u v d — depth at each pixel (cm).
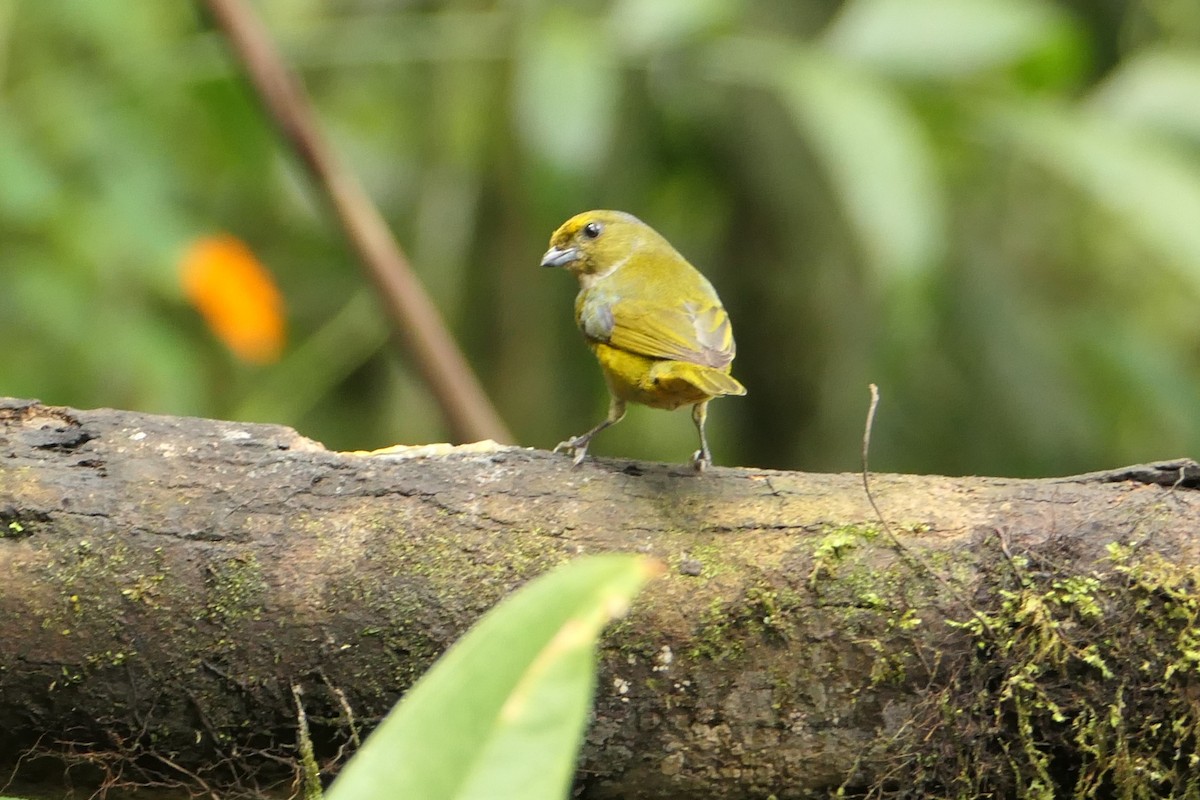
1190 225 938
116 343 1123
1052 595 552
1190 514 566
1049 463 1302
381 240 996
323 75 1362
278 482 571
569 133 988
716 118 1320
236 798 574
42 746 560
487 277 1316
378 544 560
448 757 301
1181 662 543
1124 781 546
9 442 575
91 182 1121
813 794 560
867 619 550
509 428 1307
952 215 1316
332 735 557
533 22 1137
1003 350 1292
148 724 554
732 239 1401
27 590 543
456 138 1304
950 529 562
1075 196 1388
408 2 1247
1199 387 1334
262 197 1326
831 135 955
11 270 1103
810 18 1296
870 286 1283
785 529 566
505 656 307
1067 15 1370
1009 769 552
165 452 577
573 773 557
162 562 550
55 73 1187
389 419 1405
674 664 551
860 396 1357
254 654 548
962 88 1054
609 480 585
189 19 1246
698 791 561
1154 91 1051
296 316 1423
